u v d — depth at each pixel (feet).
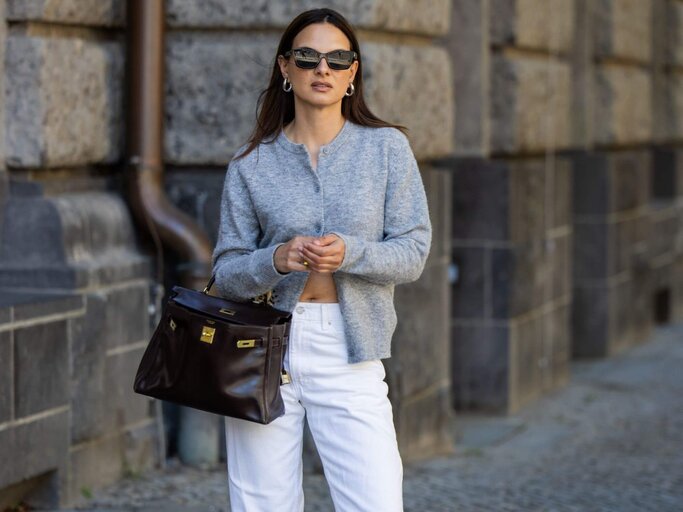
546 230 35.73
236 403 13.69
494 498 24.08
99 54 23.52
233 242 14.33
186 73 24.30
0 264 22.16
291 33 14.44
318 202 14.01
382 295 14.16
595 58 43.37
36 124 21.93
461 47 32.60
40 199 22.11
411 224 14.16
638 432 31.27
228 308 14.02
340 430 13.99
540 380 35.81
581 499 24.23
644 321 47.93
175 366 14.01
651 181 53.26
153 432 24.21
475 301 32.99
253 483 14.28
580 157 42.86
